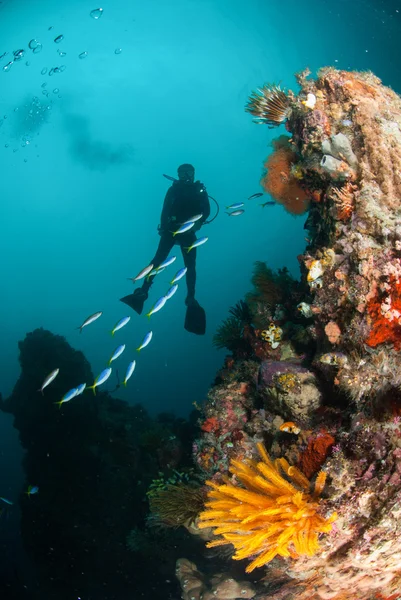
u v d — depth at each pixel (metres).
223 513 2.86
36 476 9.41
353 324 3.40
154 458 8.31
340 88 4.51
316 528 2.64
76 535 8.40
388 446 2.76
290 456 3.63
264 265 6.27
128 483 8.48
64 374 10.11
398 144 3.90
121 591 7.70
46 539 8.71
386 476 2.64
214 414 5.07
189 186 10.55
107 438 9.19
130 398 27.31
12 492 21.42
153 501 4.87
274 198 5.45
